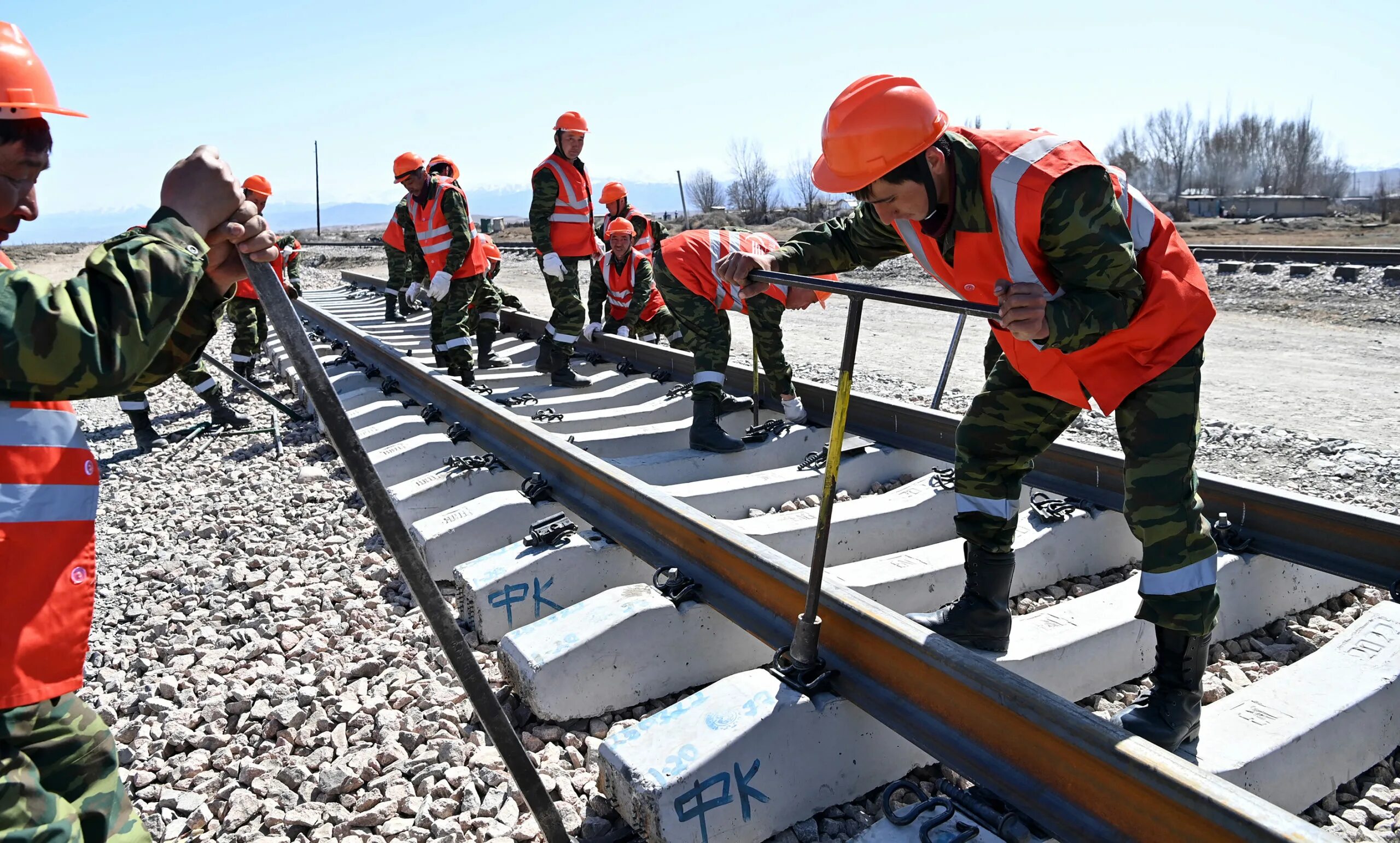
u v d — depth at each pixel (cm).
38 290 117
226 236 141
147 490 580
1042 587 367
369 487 160
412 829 243
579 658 285
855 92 224
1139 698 251
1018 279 227
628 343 807
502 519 403
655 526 347
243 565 423
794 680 248
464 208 721
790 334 1251
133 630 373
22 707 131
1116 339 228
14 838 126
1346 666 266
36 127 131
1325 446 588
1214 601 235
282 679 318
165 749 286
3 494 127
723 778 227
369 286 1864
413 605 373
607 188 948
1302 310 1318
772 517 393
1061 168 209
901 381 848
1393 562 308
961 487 276
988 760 217
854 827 242
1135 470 236
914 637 233
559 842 201
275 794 260
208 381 733
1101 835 191
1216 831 168
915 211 232
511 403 659
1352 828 237
